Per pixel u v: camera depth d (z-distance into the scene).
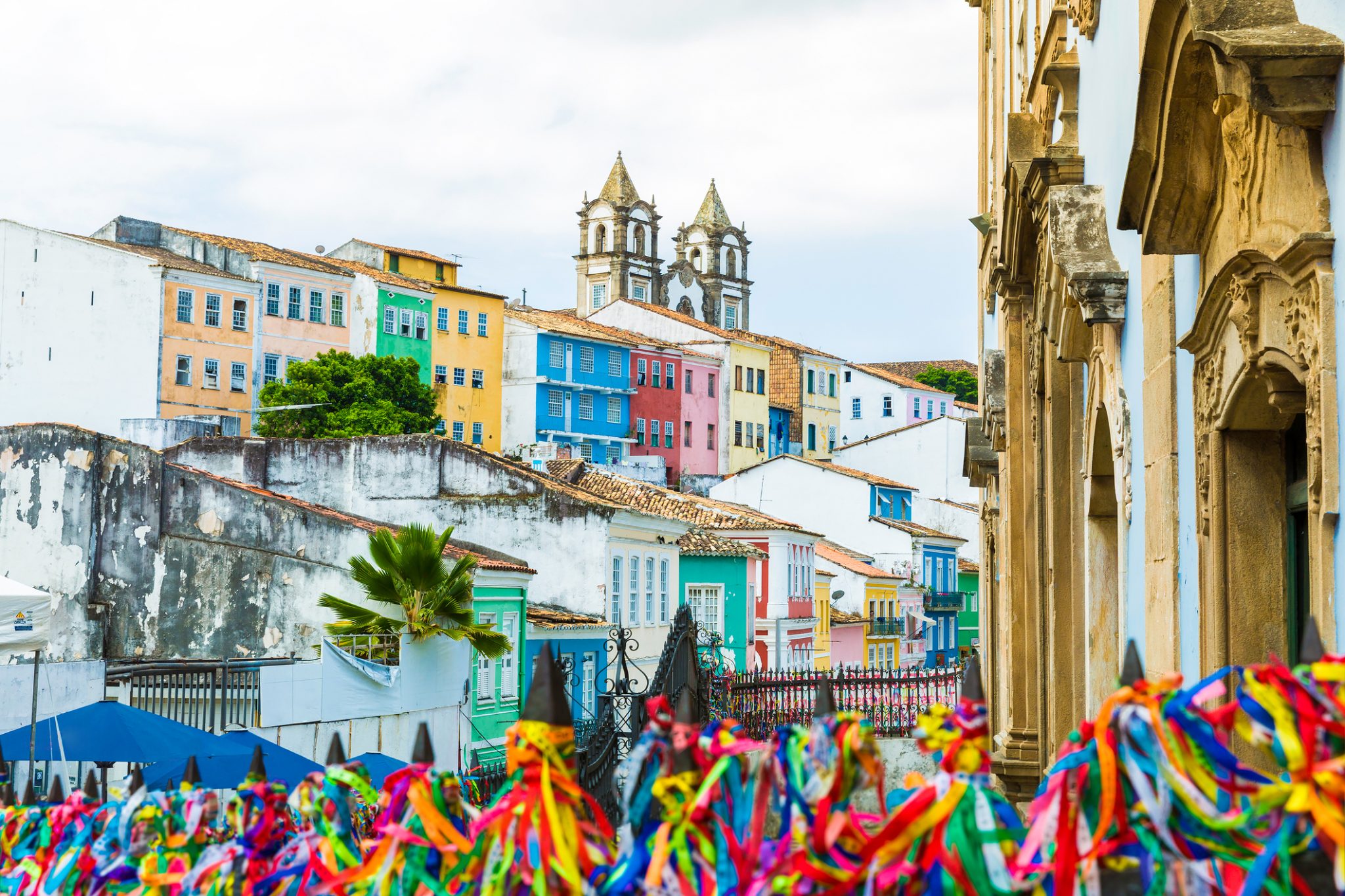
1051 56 13.52
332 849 4.43
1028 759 16.72
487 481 40.88
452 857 4.02
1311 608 6.38
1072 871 3.47
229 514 32.28
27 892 5.11
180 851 4.84
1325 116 6.01
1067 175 12.22
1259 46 5.87
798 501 76.81
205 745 16.25
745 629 52.75
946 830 3.55
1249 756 7.26
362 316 80.25
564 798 3.87
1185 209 7.98
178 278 71.38
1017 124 14.92
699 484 81.12
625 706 18.34
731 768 3.79
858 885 3.59
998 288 16.94
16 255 72.00
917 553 75.38
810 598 60.25
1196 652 8.56
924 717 3.67
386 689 26.75
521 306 96.62
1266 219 6.75
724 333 102.12
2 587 17.47
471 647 32.25
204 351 72.56
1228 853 3.45
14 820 5.25
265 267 75.56
